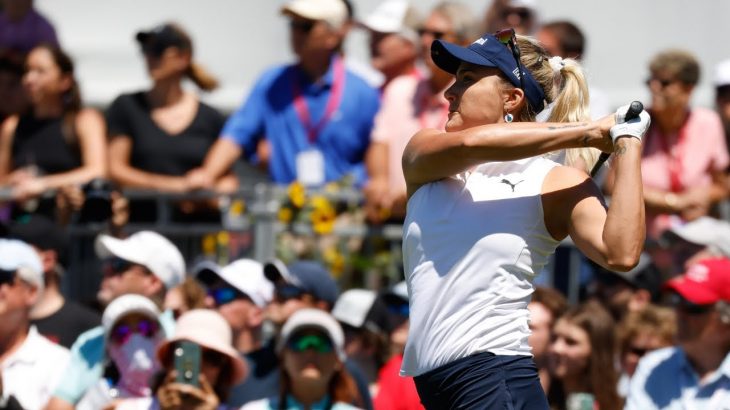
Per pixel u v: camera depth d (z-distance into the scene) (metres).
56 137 27.58
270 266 22.70
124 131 28.02
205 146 28.28
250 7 37.34
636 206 12.41
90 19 37.72
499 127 12.76
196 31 37.28
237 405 21.19
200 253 26.75
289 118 28.42
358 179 28.22
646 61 35.28
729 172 28.77
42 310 23.70
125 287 22.77
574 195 13.04
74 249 26.39
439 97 27.53
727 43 35.16
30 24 32.12
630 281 25.78
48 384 22.06
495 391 13.00
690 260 25.00
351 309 23.38
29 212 26.70
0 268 22.14
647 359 21.00
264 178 31.64
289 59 36.75
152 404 19.92
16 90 27.91
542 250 13.30
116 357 20.91
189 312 20.44
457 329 13.13
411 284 13.57
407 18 29.50
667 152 28.20
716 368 20.28
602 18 35.62
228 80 36.50
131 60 37.25
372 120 28.48
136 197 26.94
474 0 33.97
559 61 13.84
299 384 20.28
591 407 21.98
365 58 33.97
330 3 28.41
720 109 29.67
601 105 28.39
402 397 21.55
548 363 22.64
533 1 28.92
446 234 13.28
